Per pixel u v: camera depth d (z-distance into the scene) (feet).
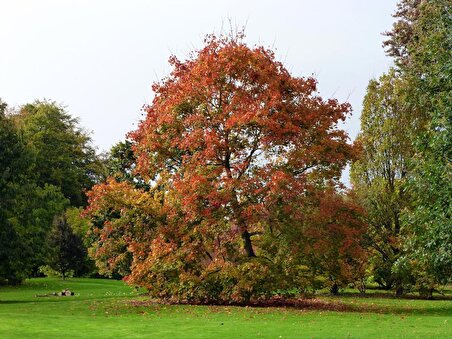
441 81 69.26
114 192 90.99
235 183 78.84
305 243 81.10
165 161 91.45
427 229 67.36
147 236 90.33
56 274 167.53
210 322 59.06
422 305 84.84
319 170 88.12
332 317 64.90
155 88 93.45
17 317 61.62
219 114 83.71
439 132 64.85
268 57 88.12
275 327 54.19
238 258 85.40
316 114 85.05
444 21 71.05
